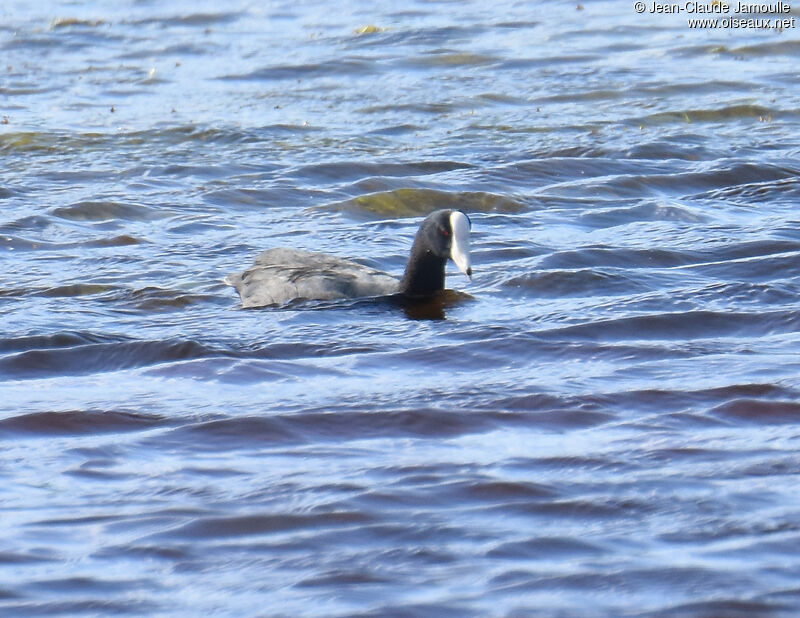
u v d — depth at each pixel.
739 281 35.34
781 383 25.09
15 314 33.12
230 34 82.62
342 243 41.72
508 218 44.22
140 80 70.44
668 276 36.19
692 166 51.31
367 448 21.84
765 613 15.14
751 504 18.56
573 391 25.03
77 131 58.72
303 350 29.55
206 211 45.66
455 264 36.00
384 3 91.81
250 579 16.39
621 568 16.44
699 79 67.25
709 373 26.23
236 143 56.44
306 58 74.50
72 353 28.91
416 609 15.42
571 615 15.20
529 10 87.69
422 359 28.22
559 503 18.80
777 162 50.94
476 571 16.48
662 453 21.03
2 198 47.41
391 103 64.06
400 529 17.92
